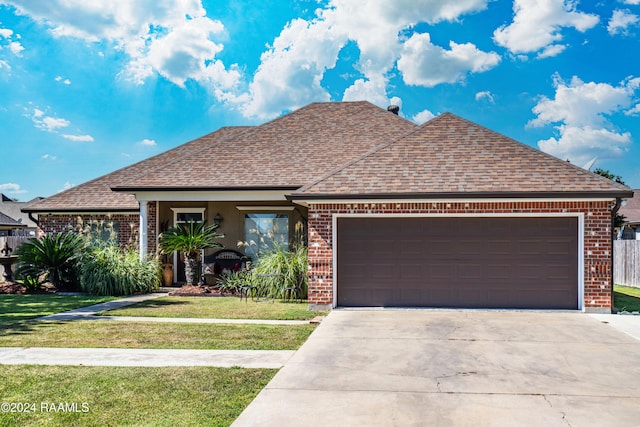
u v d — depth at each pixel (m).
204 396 5.74
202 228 16.50
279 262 14.45
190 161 17.12
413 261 12.13
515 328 9.66
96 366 6.97
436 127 14.16
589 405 5.48
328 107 20.38
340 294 12.30
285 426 4.89
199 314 11.61
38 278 16.92
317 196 11.83
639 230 36.09
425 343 8.43
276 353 7.78
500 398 5.70
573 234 11.68
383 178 12.30
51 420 5.01
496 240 11.91
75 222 18.61
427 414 5.21
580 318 10.72
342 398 5.69
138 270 15.93
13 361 7.25
